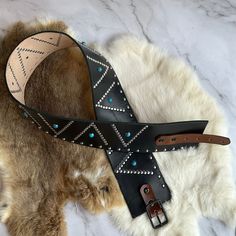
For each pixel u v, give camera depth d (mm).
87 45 736
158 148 674
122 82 707
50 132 663
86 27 750
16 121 686
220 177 664
